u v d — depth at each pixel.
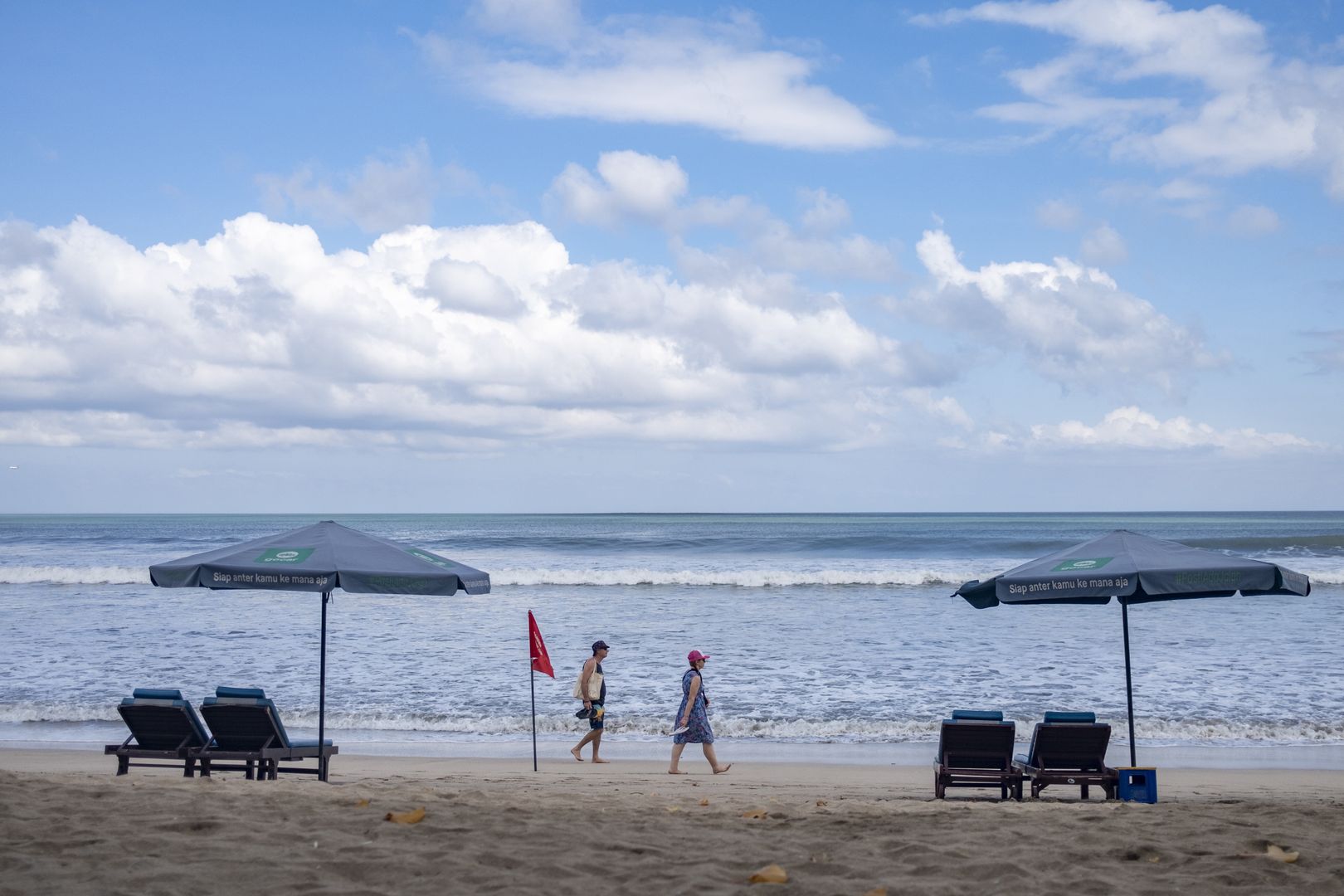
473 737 14.58
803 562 49.28
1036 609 29.72
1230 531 94.81
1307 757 13.19
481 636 24.27
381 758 12.88
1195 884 4.92
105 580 39.19
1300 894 4.71
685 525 133.00
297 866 5.00
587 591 36.03
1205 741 14.25
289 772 10.26
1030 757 9.77
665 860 5.38
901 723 15.00
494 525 139.12
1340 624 26.03
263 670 19.67
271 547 9.61
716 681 18.38
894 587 37.72
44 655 21.27
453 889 4.71
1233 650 21.88
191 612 29.14
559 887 4.80
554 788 10.04
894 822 6.91
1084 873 5.16
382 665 20.17
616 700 16.80
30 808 6.54
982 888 4.84
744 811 7.64
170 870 4.84
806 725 14.91
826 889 4.77
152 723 9.88
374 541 9.97
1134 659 20.67
